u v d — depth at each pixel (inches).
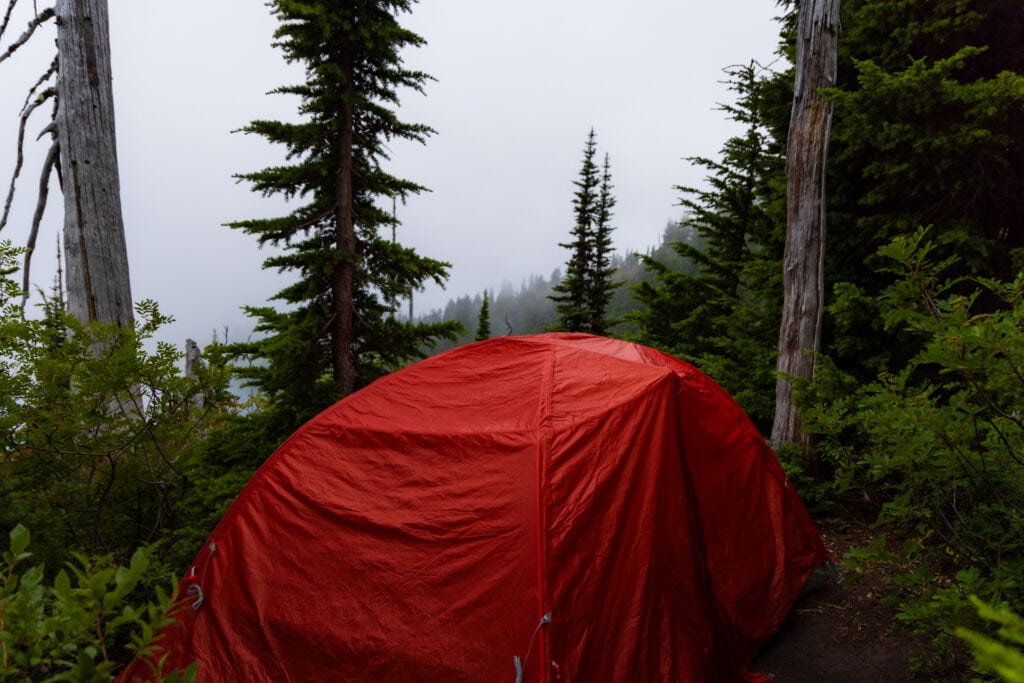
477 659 117.3
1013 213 261.4
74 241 270.1
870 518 226.2
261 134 272.8
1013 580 99.3
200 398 219.1
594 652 119.0
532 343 172.6
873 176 272.4
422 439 145.9
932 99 225.5
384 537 135.3
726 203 517.7
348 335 292.7
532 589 118.6
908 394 123.6
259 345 260.8
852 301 241.6
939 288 115.6
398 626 125.0
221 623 136.8
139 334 181.6
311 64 287.4
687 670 124.7
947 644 133.6
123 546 177.9
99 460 179.5
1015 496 119.6
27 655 54.3
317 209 292.7
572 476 131.0
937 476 125.8
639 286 561.3
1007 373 98.5
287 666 128.5
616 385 150.3
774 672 145.6
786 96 334.6
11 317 170.7
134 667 133.6
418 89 305.6
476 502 132.3
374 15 285.7
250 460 242.5
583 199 834.8
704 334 509.7
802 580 171.9
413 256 299.1
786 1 356.5
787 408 260.1
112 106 279.4
